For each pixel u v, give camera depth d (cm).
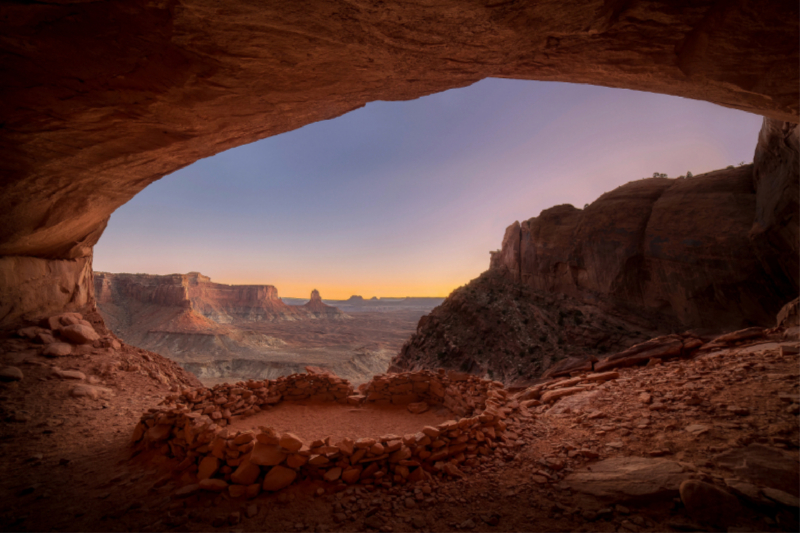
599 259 3180
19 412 706
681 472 365
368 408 838
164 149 776
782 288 2036
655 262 2734
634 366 921
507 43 480
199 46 456
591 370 1017
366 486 401
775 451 373
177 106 599
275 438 430
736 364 685
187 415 497
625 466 402
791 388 520
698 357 843
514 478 416
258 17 404
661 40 478
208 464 420
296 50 480
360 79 586
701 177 2786
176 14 396
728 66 485
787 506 290
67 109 580
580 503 350
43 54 451
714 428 451
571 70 583
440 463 438
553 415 640
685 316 2564
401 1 380
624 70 560
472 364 3466
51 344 1073
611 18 439
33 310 1259
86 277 1579
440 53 505
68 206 979
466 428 496
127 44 444
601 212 3288
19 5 369
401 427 706
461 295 4469
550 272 3734
